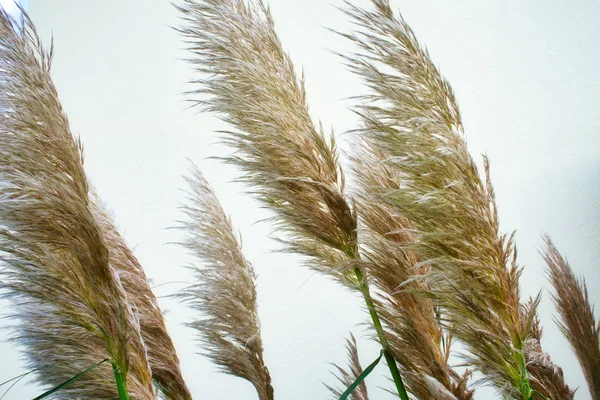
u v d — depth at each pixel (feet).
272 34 5.35
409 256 5.35
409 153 4.94
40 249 4.98
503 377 5.00
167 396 5.85
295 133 5.22
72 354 5.39
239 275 5.96
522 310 5.28
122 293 5.24
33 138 5.00
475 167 4.95
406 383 5.27
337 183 5.32
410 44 5.05
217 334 5.96
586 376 5.74
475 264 4.90
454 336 5.11
